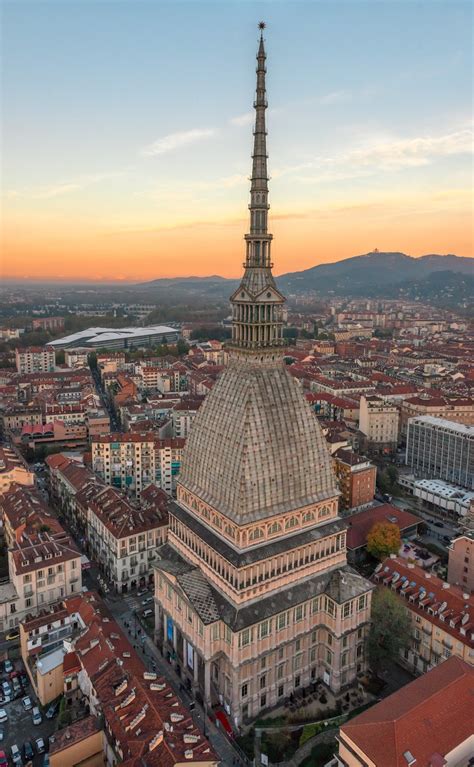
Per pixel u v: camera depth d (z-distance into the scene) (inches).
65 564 6914.4
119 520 7696.9
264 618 5388.8
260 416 5541.3
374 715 4197.8
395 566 6742.1
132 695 4702.3
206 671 5452.8
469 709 4279.0
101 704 4724.4
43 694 5452.8
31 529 7598.4
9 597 6614.2
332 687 5866.1
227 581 5511.8
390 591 6131.9
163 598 6284.5
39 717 5329.7
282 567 5674.2
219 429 5772.6
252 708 5502.0
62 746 4527.6
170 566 6166.3
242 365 5821.9
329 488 6048.2
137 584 7623.0
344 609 5777.6
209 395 6097.4
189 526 6058.1
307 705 5698.8
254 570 5447.8
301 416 5851.4
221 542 5610.2
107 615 6195.9
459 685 4411.9
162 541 7770.7
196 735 4345.5
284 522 5659.5
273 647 5565.9
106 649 5369.1
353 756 4104.3
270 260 5713.6
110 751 4500.5
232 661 5300.2
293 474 5713.6
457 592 6067.9
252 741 5162.4
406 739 3971.5
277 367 5836.6
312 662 5999.0
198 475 6038.4
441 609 5876.0
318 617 5930.1
